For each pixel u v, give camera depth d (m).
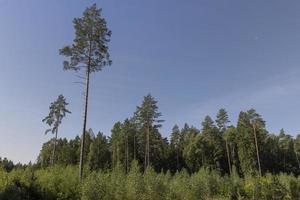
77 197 21.30
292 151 91.69
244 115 69.50
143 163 71.56
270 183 39.03
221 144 75.06
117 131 75.00
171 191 28.19
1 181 19.97
